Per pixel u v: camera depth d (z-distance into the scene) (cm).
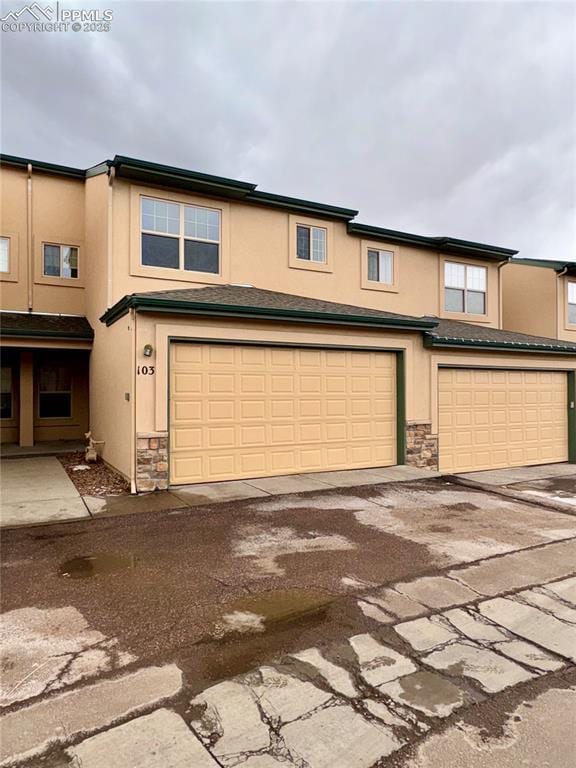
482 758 217
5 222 1202
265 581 417
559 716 247
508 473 1057
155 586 405
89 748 219
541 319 1520
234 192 1039
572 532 571
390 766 212
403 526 586
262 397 846
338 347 911
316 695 261
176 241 1005
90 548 496
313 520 604
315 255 1189
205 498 702
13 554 479
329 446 914
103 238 1012
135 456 730
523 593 401
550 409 1221
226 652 304
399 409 988
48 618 348
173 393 772
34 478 841
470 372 1091
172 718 240
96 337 1104
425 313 1346
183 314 761
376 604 375
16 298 1208
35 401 1271
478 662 297
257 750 219
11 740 224
